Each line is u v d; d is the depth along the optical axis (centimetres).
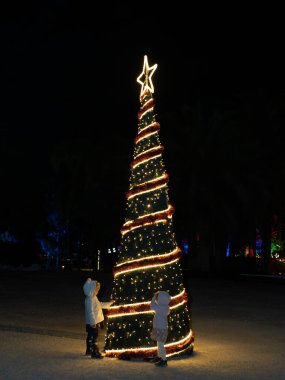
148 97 1245
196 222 3841
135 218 1184
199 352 1192
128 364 1050
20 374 926
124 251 1178
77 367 999
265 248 4091
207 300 2323
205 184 3700
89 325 1107
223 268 4122
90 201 4297
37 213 4656
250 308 2070
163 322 1055
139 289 1140
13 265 4094
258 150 3778
